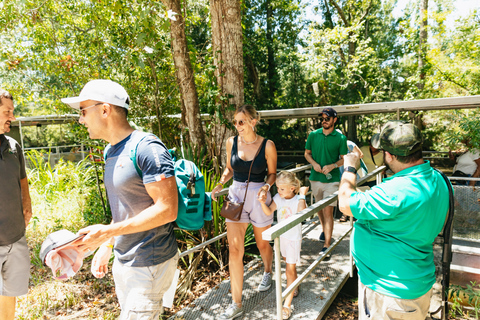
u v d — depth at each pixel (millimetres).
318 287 3266
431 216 1644
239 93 4762
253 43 18375
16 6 4883
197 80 6703
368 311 1787
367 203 1676
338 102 17625
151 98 6664
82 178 9508
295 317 2777
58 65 5867
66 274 1542
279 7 18531
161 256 1729
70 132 6453
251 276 3615
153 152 1591
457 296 3740
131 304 1658
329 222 4008
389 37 19125
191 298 3477
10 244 2539
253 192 2891
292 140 16906
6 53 5328
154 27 4512
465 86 12734
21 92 6164
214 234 4160
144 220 1549
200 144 5344
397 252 1676
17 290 2607
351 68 17047
